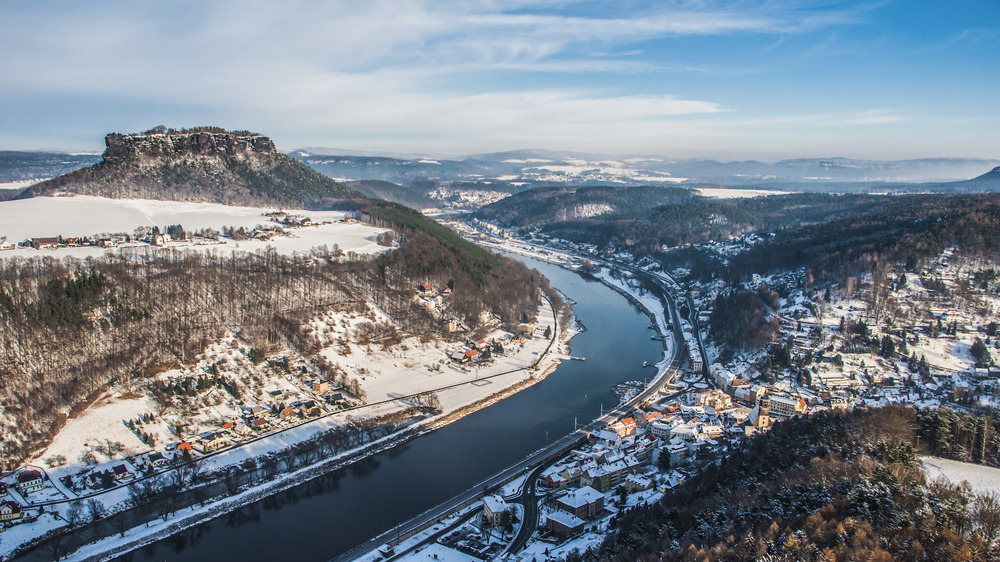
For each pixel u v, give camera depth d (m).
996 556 180.62
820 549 186.25
